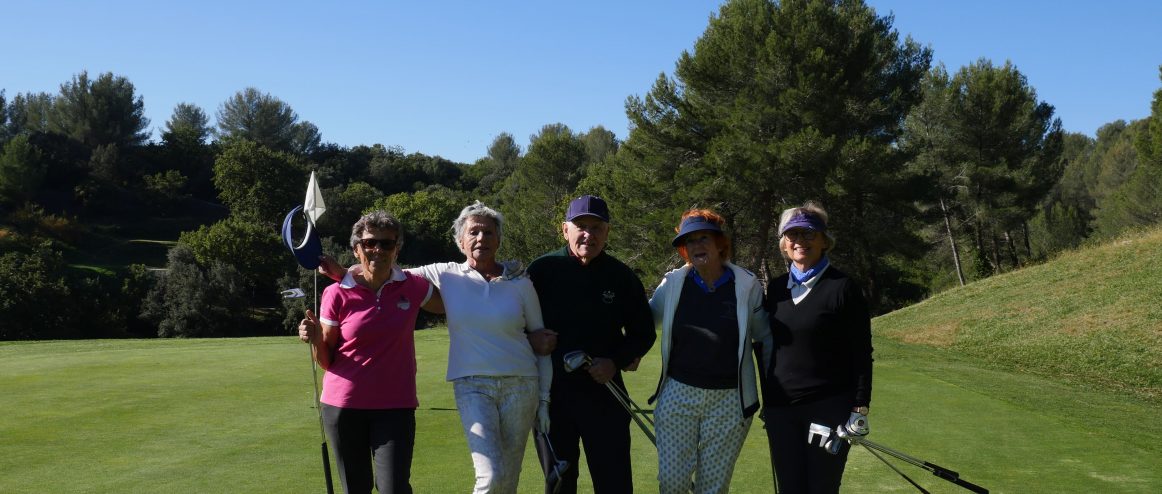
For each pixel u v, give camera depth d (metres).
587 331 3.97
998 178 35.19
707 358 3.89
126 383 8.30
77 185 72.44
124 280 50.50
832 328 3.67
